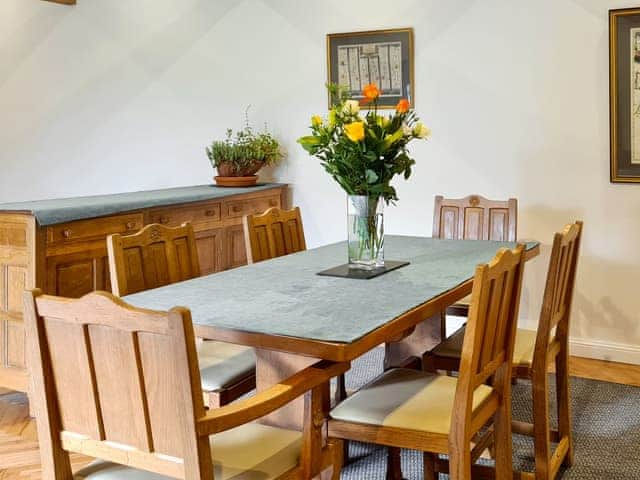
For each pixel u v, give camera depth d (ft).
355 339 5.49
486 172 13.78
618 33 12.19
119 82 17.74
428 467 7.89
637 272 12.64
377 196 8.25
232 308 6.61
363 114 14.71
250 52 15.98
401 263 8.84
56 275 10.40
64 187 18.94
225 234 14.21
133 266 8.04
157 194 13.42
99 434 5.08
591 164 12.82
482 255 9.43
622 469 8.73
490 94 13.55
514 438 9.78
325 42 15.02
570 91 12.85
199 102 16.79
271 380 6.40
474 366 5.96
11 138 19.47
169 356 4.66
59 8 18.24
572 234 7.88
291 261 9.30
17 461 9.21
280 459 5.55
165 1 16.84
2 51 19.20
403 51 14.17
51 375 5.23
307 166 15.67
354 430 6.42
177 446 4.79
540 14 12.93
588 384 11.78
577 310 13.20
